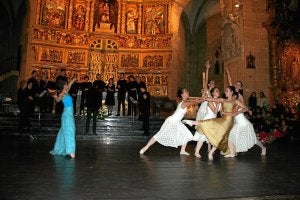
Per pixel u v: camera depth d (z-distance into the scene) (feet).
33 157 18.85
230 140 23.15
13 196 9.86
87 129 36.42
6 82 75.00
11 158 18.13
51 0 73.26
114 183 12.21
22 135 34.91
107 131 39.17
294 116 51.57
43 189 10.87
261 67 53.78
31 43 69.21
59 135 20.74
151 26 78.38
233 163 19.11
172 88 74.95
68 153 19.30
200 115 25.21
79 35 74.23
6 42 80.38
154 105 69.67
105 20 77.77
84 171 14.66
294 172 16.03
